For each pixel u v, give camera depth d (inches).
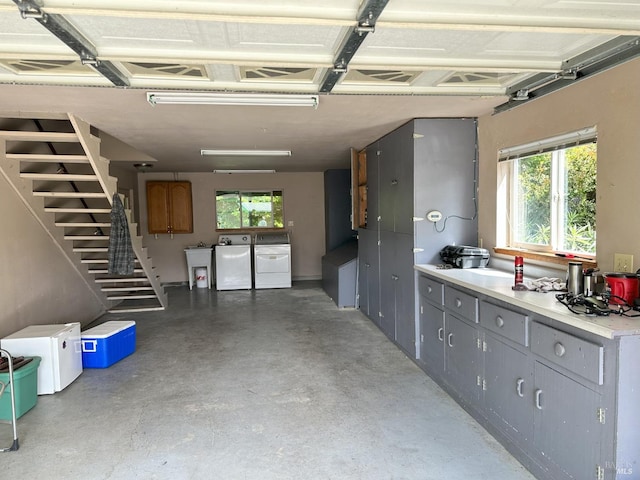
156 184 311.4
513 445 89.6
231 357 157.1
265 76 93.8
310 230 337.7
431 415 108.6
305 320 210.2
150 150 200.4
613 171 83.4
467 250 128.2
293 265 338.0
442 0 59.3
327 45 74.3
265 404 116.7
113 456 91.7
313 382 131.8
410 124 140.9
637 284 73.0
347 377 135.3
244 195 329.4
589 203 95.1
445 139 138.7
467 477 82.5
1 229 142.4
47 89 99.5
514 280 104.8
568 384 72.7
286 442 96.7
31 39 71.2
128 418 109.5
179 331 194.2
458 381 114.2
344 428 102.7
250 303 253.0
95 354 146.6
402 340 157.8
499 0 59.3
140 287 233.0
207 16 59.5
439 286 123.9
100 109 119.5
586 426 69.1
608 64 82.3
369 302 206.5
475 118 138.8
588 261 91.0
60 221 183.8
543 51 80.7
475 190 140.5
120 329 155.9
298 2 58.9
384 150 170.1
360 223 217.2
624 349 63.1
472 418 106.6
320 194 336.5
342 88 102.9
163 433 101.5
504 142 123.1
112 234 170.4
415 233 140.2
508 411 90.8
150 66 86.3
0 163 140.3
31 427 105.0
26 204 157.8
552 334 75.9
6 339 122.7
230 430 102.6
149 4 58.1
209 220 325.7
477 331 102.9
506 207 127.5
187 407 115.7
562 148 98.8
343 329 192.1
